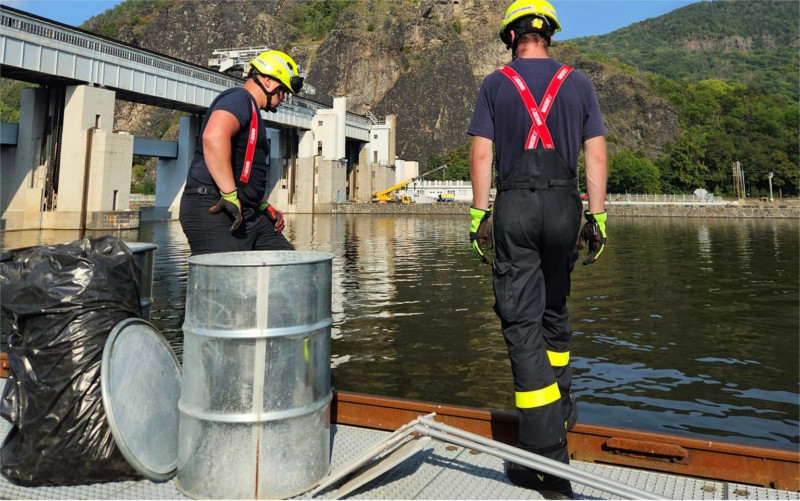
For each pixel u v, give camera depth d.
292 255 2.49
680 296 14.96
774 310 12.83
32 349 2.18
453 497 2.07
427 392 6.94
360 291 15.23
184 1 191.62
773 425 6.08
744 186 116.88
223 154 2.63
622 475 2.25
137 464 2.12
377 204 82.62
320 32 184.25
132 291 2.43
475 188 2.25
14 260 2.28
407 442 2.27
